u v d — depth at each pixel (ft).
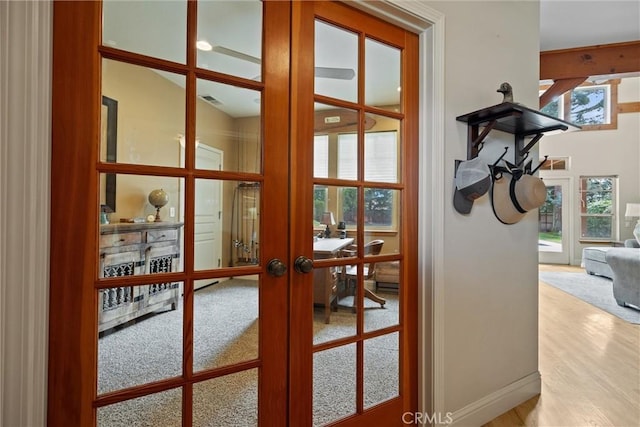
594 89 24.26
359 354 4.57
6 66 2.66
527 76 6.29
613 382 6.82
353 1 4.37
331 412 4.37
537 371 6.41
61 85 2.93
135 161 3.28
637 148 23.40
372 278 4.73
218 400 3.79
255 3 3.92
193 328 3.56
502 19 5.90
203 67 3.67
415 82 5.01
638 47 9.75
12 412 2.67
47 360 2.87
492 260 5.65
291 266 4.07
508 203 5.76
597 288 15.89
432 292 4.88
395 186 4.83
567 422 5.49
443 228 4.96
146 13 3.40
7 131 2.66
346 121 4.49
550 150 25.04
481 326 5.47
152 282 3.33
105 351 3.15
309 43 4.19
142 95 3.34
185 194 3.51
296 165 4.10
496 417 5.61
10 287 2.66
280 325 3.99
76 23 3.01
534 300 6.40
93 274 3.06
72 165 2.97
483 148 5.59
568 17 8.40
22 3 2.72
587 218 24.41
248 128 3.86
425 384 4.92
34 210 2.77
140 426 3.40
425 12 4.79
